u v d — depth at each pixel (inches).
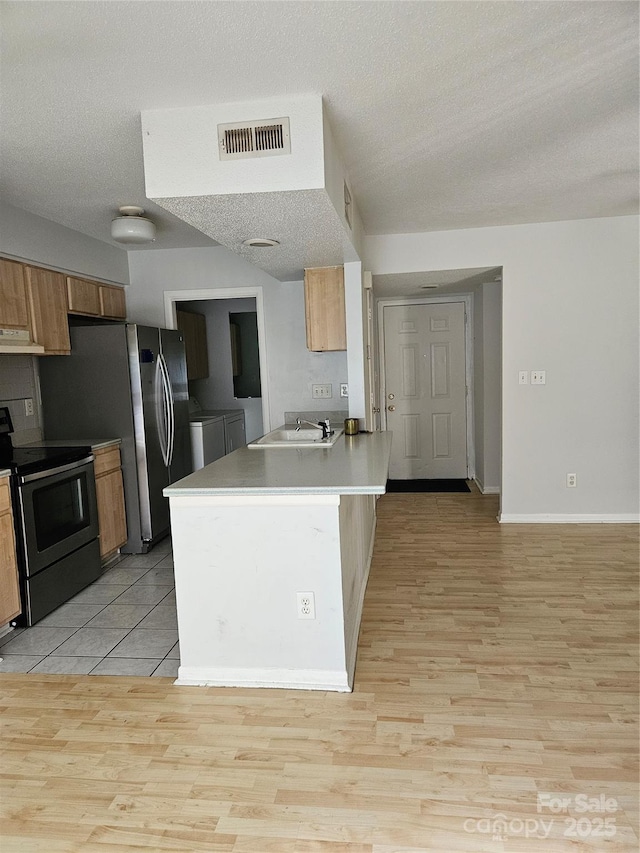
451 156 107.4
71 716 88.4
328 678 93.7
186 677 97.6
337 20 63.7
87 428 162.4
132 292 191.0
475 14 63.6
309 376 189.2
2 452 135.3
